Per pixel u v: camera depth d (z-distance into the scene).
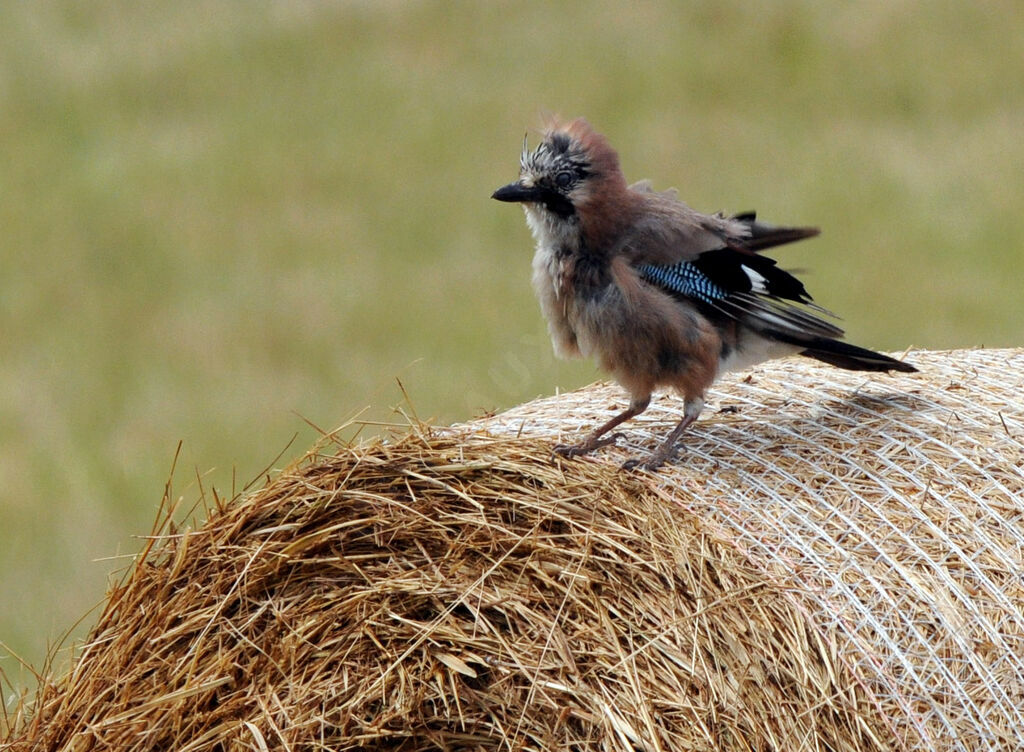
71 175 33.94
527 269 28.48
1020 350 13.30
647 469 11.05
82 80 39.28
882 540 10.02
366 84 38.31
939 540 9.98
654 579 10.07
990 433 11.05
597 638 9.91
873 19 40.16
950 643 9.48
